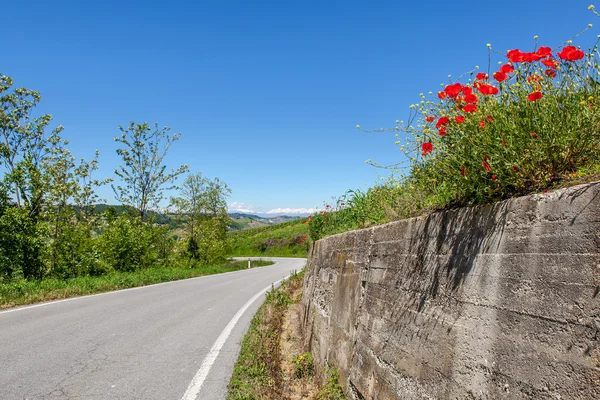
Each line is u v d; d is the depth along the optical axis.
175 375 4.73
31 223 13.61
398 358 2.76
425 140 3.41
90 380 4.48
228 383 4.50
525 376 1.67
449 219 2.49
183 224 30.06
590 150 2.16
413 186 4.36
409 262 2.92
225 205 32.66
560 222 1.66
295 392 4.63
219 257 32.47
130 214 21.78
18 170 14.13
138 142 21.47
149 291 12.98
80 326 7.16
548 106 2.34
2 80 16.41
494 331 1.89
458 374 2.08
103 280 14.01
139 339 6.40
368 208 6.26
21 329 6.80
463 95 2.82
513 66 2.63
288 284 15.02
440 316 2.37
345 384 3.82
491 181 2.43
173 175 22.52
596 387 1.37
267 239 57.03
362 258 4.00
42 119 16.84
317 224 10.87
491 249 2.04
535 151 2.17
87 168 17.30
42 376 4.55
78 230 16.03
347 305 4.21
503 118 2.42
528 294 1.75
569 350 1.50
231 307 10.06
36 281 12.41
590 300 1.46
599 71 2.29
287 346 6.88
